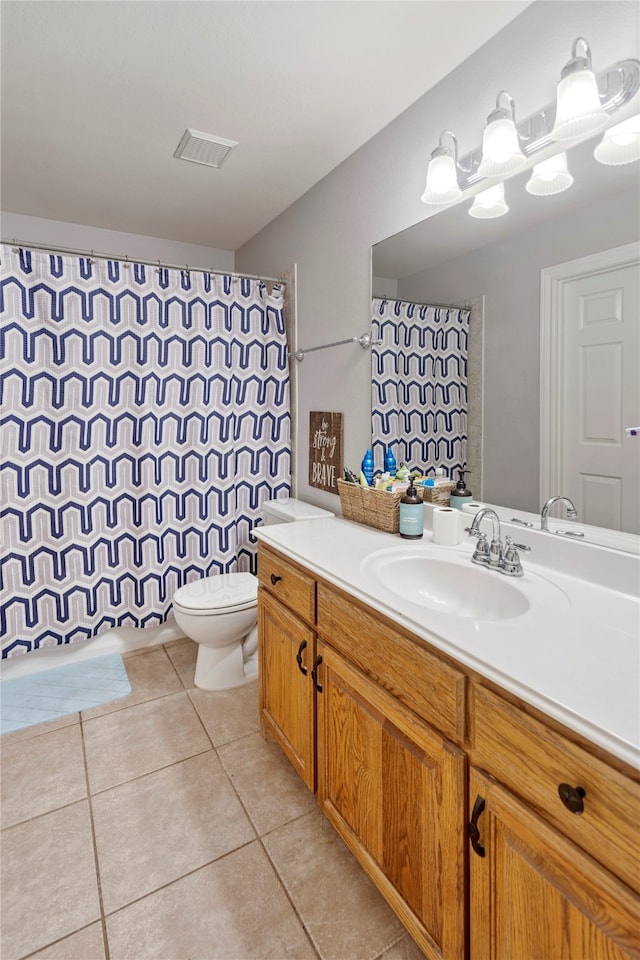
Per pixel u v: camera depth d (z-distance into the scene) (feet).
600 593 3.81
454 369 5.27
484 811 2.82
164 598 7.96
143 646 8.58
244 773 5.57
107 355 7.24
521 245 4.47
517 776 2.62
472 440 5.11
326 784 4.56
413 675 3.37
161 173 7.16
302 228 7.92
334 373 7.31
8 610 6.93
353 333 6.80
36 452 6.93
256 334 8.34
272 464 8.71
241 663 7.39
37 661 7.74
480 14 4.31
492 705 2.75
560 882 2.39
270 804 5.14
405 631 3.47
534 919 2.54
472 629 3.15
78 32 4.52
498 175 4.44
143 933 3.86
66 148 6.51
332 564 4.53
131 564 7.74
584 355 4.04
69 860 4.47
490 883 2.81
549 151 4.18
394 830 3.63
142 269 7.39
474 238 4.92
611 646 2.94
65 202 8.14
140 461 7.58
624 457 3.80
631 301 3.67
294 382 8.58
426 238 5.48
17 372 6.72
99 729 6.32
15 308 6.64
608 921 2.18
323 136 6.20
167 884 4.26
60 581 7.24
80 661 8.05
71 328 6.98
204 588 7.43
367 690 3.85
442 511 5.11
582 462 4.10
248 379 8.35
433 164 4.58
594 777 2.23
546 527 4.43
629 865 2.10
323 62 4.91
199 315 7.83
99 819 4.92
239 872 4.38
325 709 4.52
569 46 3.94
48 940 3.80
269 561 5.66
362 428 6.73
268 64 4.94
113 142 6.36
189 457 7.98
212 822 4.91
